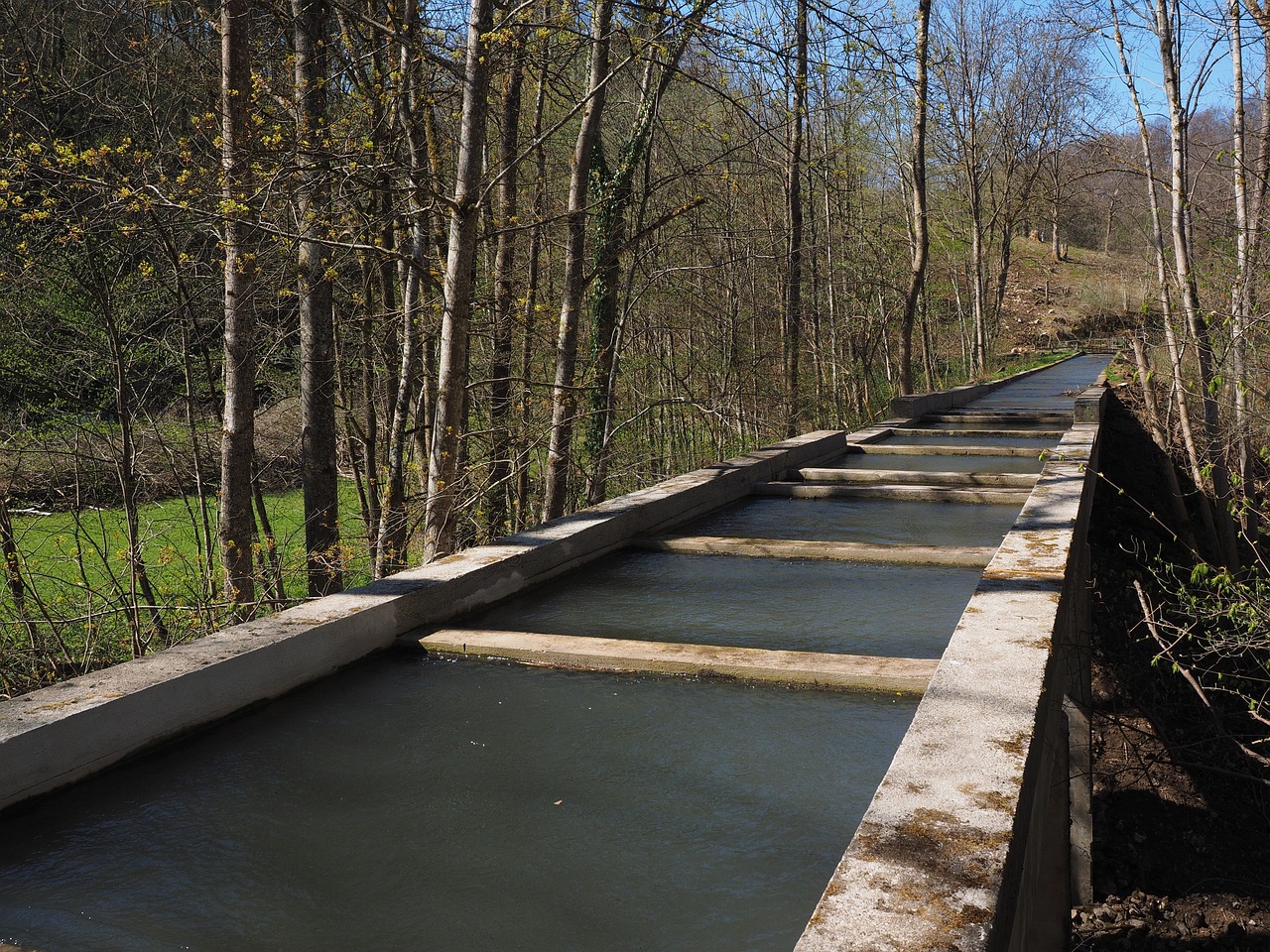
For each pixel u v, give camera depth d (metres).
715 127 18.69
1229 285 14.16
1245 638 10.74
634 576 6.95
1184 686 12.55
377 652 5.32
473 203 9.91
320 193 10.45
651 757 4.06
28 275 10.12
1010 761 3.08
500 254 13.81
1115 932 9.38
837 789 3.75
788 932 2.88
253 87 10.01
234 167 9.45
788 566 7.20
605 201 15.20
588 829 3.50
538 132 14.68
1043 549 6.14
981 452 13.27
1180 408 15.29
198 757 4.10
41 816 3.63
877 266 33.19
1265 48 15.33
